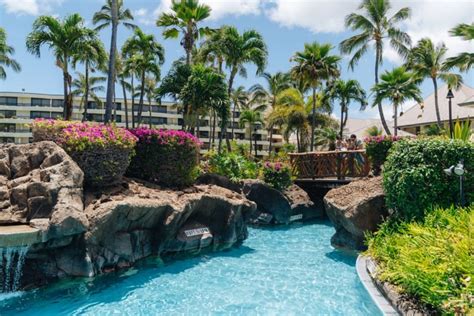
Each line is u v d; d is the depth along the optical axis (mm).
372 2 26562
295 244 10805
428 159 7531
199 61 22438
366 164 14641
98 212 7113
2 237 5945
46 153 7613
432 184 7301
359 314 5559
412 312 4586
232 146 24984
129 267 7793
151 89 52156
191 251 9477
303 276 7531
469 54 19281
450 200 7281
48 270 6676
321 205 16547
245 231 11555
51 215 6551
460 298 4086
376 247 7250
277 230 13227
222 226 10445
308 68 25266
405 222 7293
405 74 24609
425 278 4656
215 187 11633
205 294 6500
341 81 32000
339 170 15602
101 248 7250
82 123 9008
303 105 33594
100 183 8359
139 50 32344
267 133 71500
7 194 6992
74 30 19875
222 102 14117
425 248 5312
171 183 10648
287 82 45531
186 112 14656
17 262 6316
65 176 7062
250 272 7844
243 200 11398
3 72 33188
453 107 33844
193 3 19953
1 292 6234
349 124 48312
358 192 9523
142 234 8289
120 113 63750
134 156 10461
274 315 5574
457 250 4707
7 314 5547
